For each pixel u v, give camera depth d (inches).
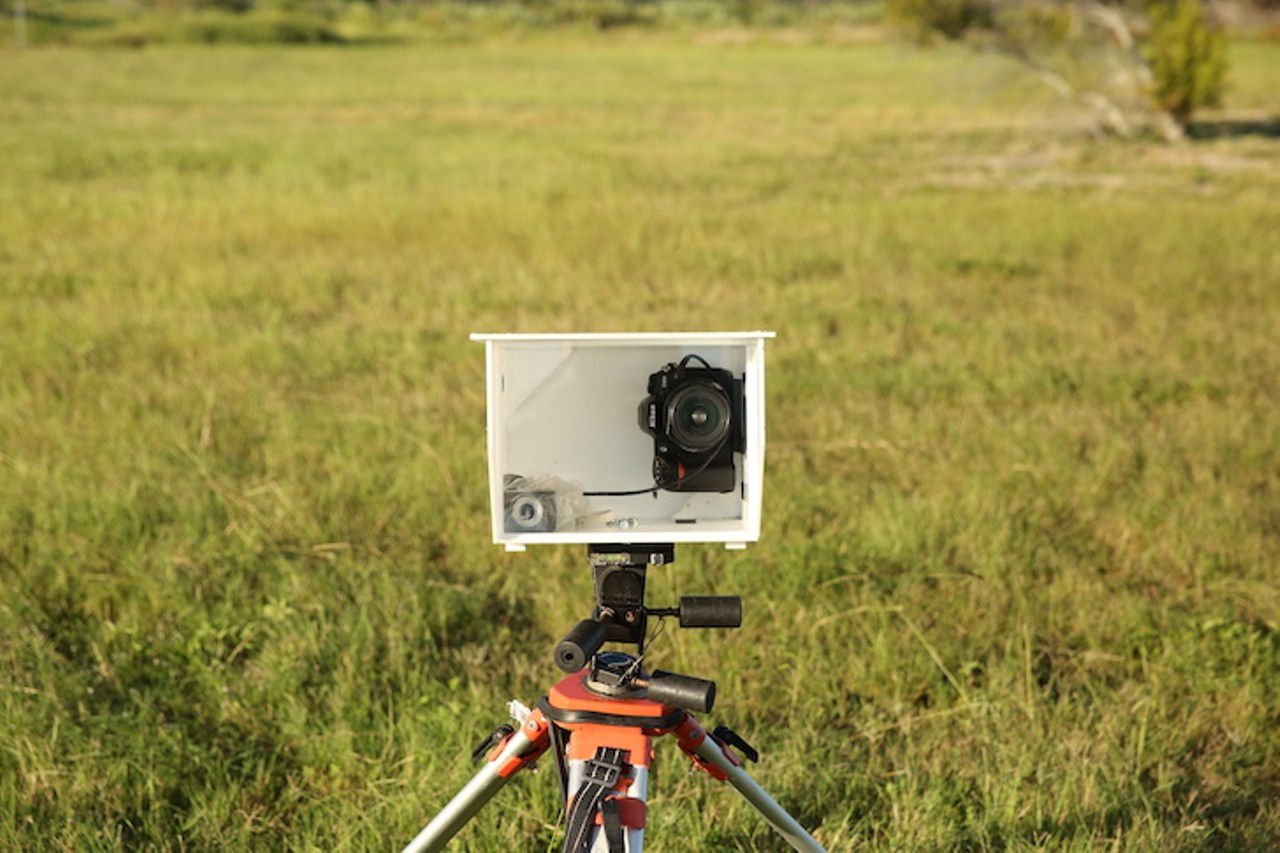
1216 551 239.1
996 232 607.8
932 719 175.0
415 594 205.8
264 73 1701.5
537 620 208.5
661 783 155.6
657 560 99.3
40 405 312.5
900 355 394.0
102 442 287.1
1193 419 327.6
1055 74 1072.8
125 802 151.3
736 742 107.9
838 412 324.8
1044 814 149.9
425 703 174.7
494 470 97.6
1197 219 644.1
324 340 395.2
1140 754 163.6
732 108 1305.4
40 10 2482.8
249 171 801.6
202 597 208.4
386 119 1174.3
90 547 223.0
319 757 163.3
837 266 536.7
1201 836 147.3
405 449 289.4
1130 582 229.3
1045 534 246.7
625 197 692.7
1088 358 392.5
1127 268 532.7
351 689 176.9
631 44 2487.7
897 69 1827.0
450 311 443.5
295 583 208.8
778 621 201.9
